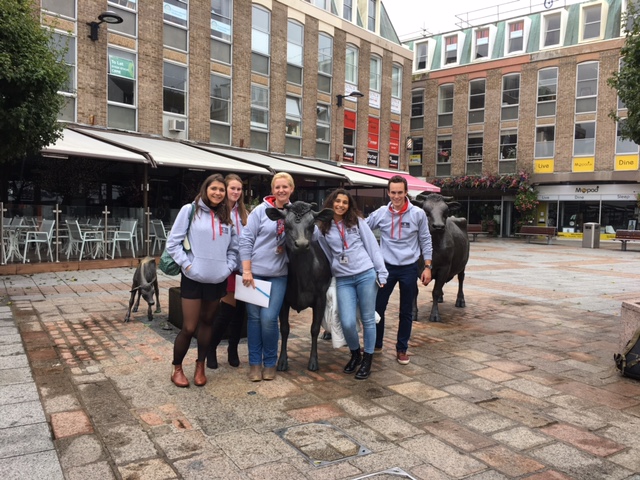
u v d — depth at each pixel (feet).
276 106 70.13
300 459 10.41
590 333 21.77
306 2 73.56
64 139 41.63
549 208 106.42
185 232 13.78
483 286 35.88
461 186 110.73
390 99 90.27
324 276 15.53
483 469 10.15
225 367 16.43
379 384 15.12
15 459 10.14
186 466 10.03
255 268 14.90
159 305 24.17
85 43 50.29
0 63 26.09
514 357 18.11
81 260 41.57
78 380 14.83
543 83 104.27
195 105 60.23
